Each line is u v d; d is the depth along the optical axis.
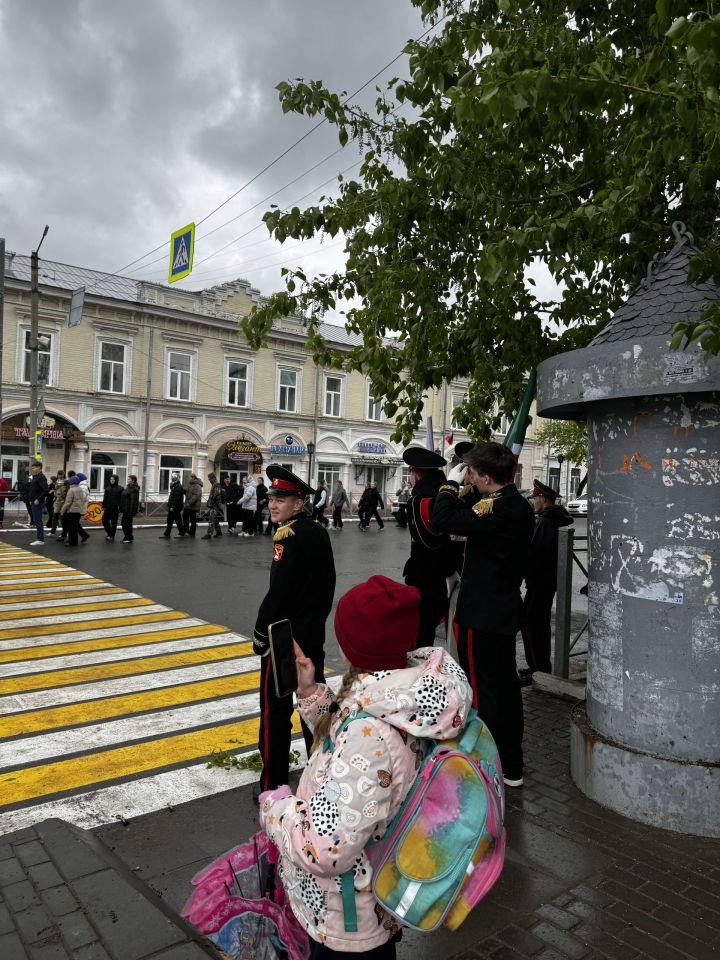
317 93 5.30
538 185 5.07
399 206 5.20
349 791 1.42
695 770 3.08
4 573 10.73
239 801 3.49
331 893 1.53
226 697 5.15
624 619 3.27
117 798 3.51
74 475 14.79
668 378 3.00
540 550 5.39
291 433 30.61
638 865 2.87
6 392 23.36
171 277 13.99
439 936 2.42
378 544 17.66
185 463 27.66
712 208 4.13
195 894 1.95
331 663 6.28
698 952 2.36
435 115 4.94
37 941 2.11
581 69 2.91
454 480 3.63
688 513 3.08
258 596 9.45
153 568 11.77
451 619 4.39
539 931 2.45
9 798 3.49
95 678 5.52
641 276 4.38
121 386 25.89
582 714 3.69
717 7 2.66
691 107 2.81
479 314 5.88
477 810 1.48
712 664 3.09
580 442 29.83
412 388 6.13
